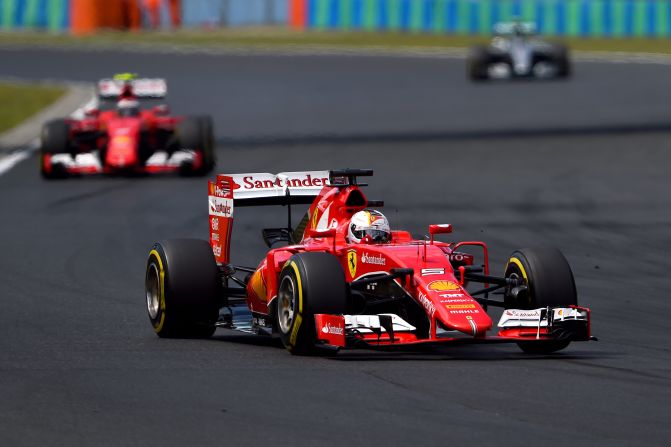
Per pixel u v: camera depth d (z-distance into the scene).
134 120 85.12
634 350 34.62
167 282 35.62
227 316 37.56
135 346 34.91
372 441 23.78
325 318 31.11
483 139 106.50
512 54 166.12
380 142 104.06
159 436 24.16
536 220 65.31
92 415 25.86
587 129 112.88
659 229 62.41
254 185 38.81
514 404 26.94
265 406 26.62
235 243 57.91
